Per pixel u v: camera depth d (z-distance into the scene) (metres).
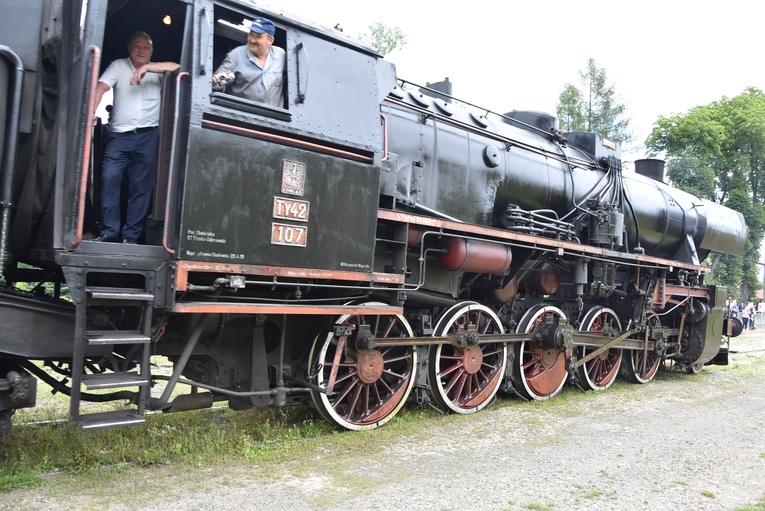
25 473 3.93
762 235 29.36
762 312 34.75
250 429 5.41
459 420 6.12
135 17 4.95
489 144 7.16
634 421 6.39
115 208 4.34
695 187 25.53
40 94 3.88
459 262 6.03
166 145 4.29
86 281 3.94
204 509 3.56
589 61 33.91
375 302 5.27
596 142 9.26
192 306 3.96
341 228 4.77
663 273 9.45
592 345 8.04
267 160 4.31
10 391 3.66
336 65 4.92
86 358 4.46
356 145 4.90
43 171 4.00
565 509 3.85
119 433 5.01
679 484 4.41
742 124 29.59
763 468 4.87
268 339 5.31
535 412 6.66
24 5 3.78
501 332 6.98
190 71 4.04
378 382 5.96
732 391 8.55
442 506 3.79
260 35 4.37
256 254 4.25
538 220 7.82
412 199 6.18
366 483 4.14
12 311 3.71
